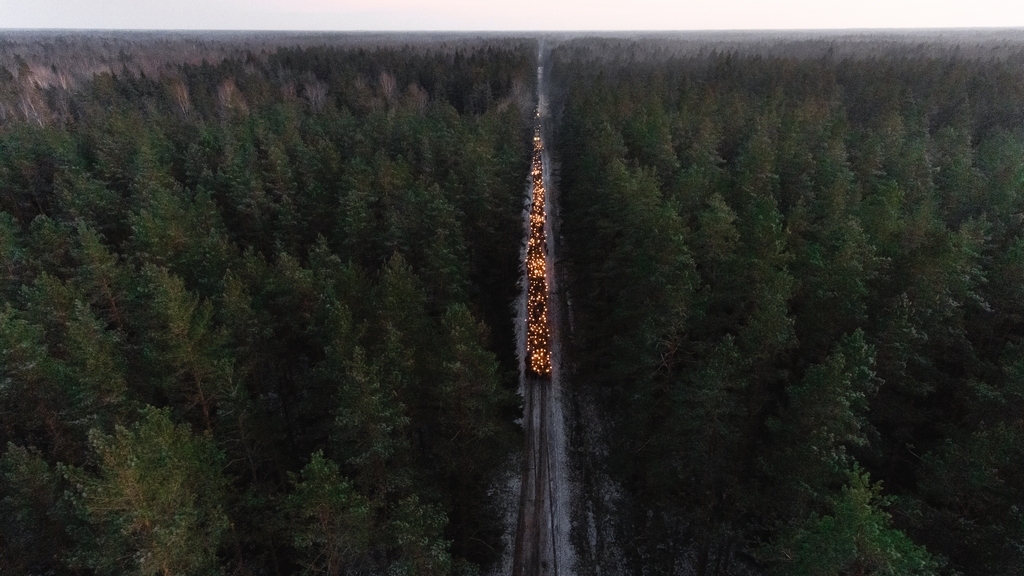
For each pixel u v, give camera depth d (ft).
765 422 62.34
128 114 194.59
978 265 83.51
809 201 120.47
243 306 73.36
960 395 72.64
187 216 108.27
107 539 46.06
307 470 48.98
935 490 55.42
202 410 67.10
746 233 91.91
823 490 53.06
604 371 101.24
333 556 54.29
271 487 67.26
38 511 54.80
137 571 44.39
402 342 70.59
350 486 53.06
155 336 64.75
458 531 75.25
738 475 66.80
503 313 125.59
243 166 143.54
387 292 75.10
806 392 55.62
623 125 179.93
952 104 217.97
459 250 108.06
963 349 76.48
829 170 125.90
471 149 147.74
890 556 39.78
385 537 56.13
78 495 53.06
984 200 116.06
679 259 79.36
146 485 43.70
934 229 91.81
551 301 148.66
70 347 63.00
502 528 82.58
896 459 70.28
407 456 64.03
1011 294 80.94
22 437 71.82
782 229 94.22
